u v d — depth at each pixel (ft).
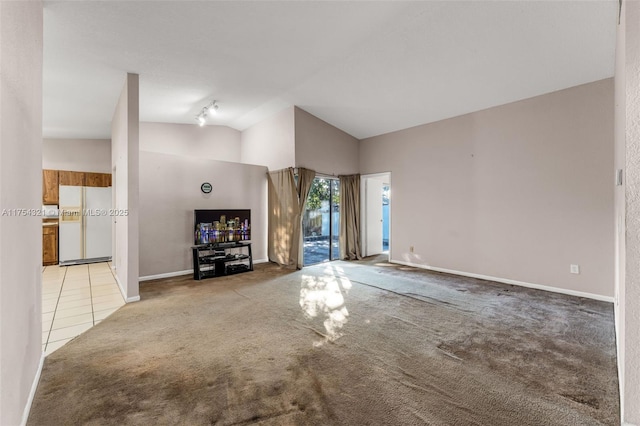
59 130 18.69
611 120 11.53
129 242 11.78
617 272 8.93
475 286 13.84
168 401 5.72
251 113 18.90
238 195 18.53
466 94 14.08
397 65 12.44
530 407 5.56
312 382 6.35
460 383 6.31
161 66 11.88
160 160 15.49
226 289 13.42
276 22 9.55
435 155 17.31
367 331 8.93
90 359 7.29
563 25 9.20
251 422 5.18
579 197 12.28
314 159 18.69
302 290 13.28
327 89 14.97
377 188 23.82
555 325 9.32
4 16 4.30
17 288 4.90
